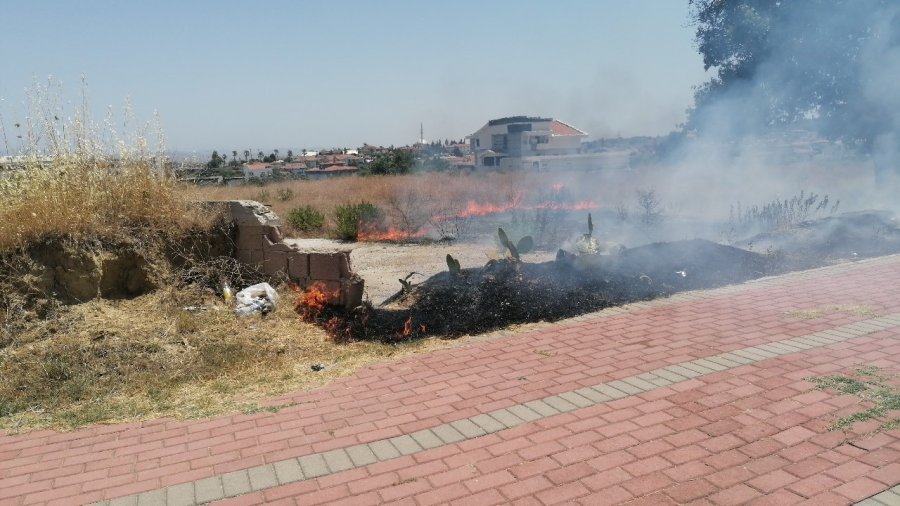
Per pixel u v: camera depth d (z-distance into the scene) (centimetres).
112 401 452
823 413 392
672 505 301
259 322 609
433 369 504
